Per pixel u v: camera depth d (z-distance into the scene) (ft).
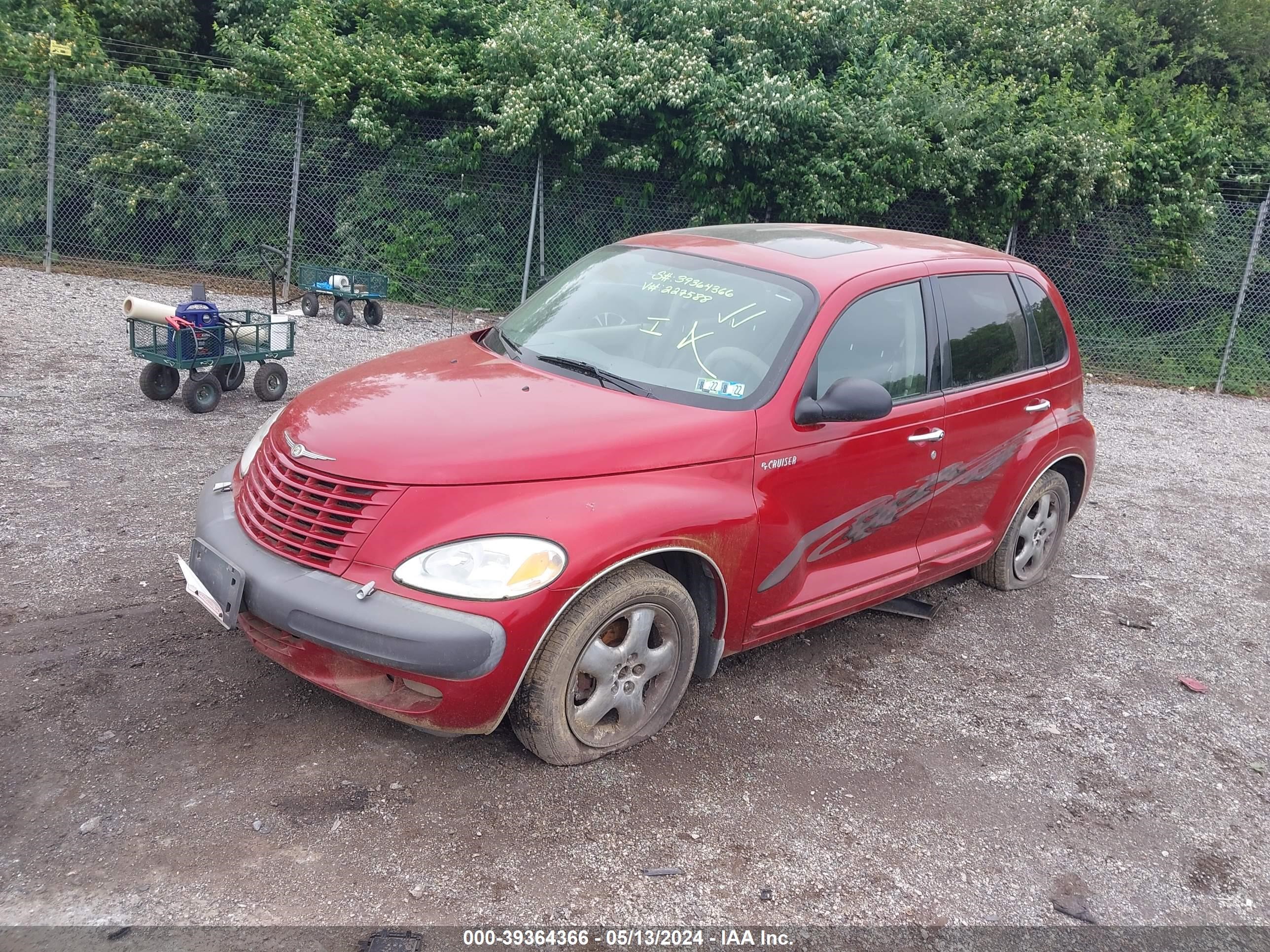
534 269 48.52
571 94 43.62
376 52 45.96
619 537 10.73
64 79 45.21
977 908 10.09
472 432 11.06
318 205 48.57
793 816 11.18
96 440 21.56
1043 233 47.52
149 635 13.37
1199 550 22.70
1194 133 46.32
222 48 49.06
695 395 12.50
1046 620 17.80
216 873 9.27
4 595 14.08
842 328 13.56
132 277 45.50
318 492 10.76
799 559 13.16
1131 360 47.60
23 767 10.42
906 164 45.52
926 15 55.01
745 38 47.78
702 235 16.16
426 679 10.04
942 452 15.07
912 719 13.75
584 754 11.47
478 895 9.38
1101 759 13.29
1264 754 13.91
